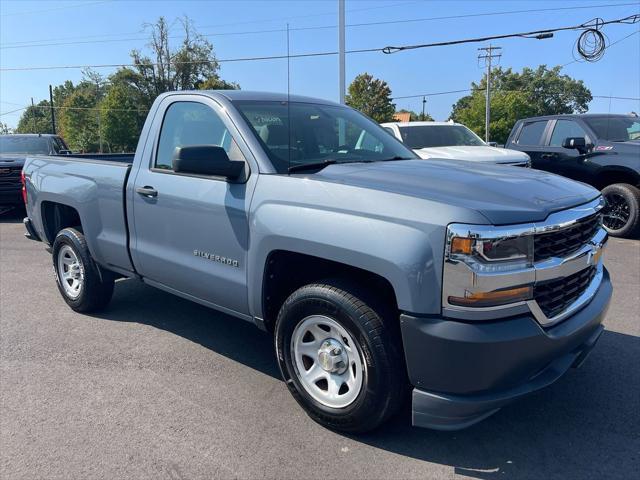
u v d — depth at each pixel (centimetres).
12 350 446
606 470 288
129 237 444
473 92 7350
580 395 365
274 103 408
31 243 916
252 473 287
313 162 368
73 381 391
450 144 1027
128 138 6944
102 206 464
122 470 290
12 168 1148
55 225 561
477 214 262
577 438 317
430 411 277
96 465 295
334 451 305
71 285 542
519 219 269
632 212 856
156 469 291
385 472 287
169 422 336
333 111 443
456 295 261
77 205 488
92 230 479
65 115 8694
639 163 847
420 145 1005
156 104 434
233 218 351
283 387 382
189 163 332
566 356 306
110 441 316
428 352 269
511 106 6562
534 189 307
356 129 434
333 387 317
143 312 536
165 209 402
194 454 303
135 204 429
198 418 340
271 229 325
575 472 287
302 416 342
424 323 268
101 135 7138
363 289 299
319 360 321
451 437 318
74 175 496
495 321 265
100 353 440
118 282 636
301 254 326
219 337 473
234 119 371
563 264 287
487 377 266
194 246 385
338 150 398
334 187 306
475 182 308
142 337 473
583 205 310
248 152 355
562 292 296
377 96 6284
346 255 291
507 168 369
